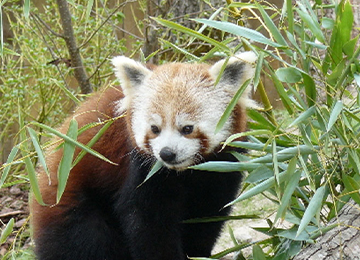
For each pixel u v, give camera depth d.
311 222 4.65
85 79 8.57
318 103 4.55
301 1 4.70
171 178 5.28
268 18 4.40
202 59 5.32
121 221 5.57
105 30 9.91
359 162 4.31
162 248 5.48
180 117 4.82
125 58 5.31
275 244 4.96
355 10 7.63
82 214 5.77
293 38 4.35
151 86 5.08
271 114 5.34
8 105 10.35
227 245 6.79
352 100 4.92
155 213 5.36
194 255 6.09
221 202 5.69
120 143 5.46
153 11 9.38
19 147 4.59
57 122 10.52
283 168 4.59
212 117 4.91
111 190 5.71
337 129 4.30
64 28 8.23
